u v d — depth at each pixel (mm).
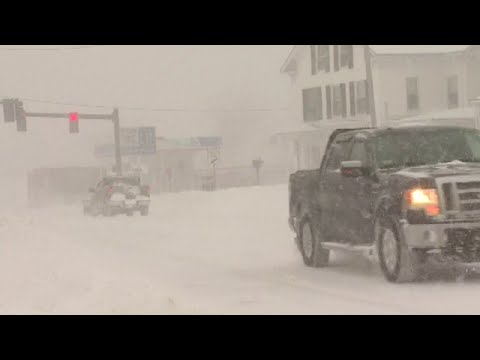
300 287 11031
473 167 11000
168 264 14766
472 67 46875
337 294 10195
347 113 52188
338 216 12516
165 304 8930
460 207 10352
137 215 34812
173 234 22922
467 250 10336
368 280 11375
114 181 35375
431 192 10398
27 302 9758
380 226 11117
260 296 10227
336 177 12555
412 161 11750
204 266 14305
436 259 10352
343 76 52375
